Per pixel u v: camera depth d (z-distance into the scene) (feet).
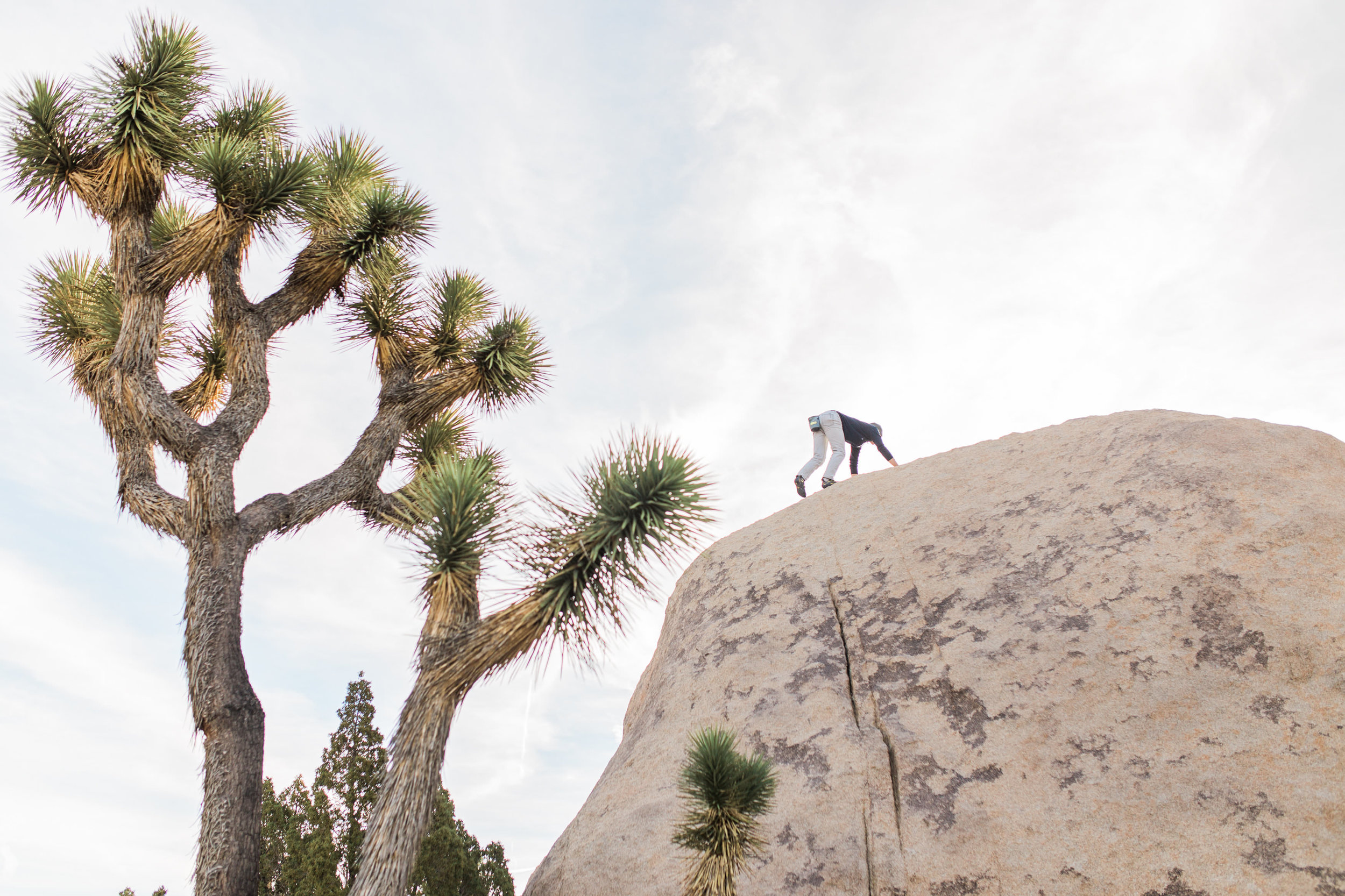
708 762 10.25
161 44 20.97
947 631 16.46
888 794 14.30
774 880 13.87
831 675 16.93
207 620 17.03
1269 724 12.27
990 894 12.45
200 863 15.20
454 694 13.44
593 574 13.06
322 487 19.45
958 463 21.11
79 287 23.08
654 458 13.15
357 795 44.32
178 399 23.53
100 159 20.74
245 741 16.33
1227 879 11.16
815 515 22.18
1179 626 13.96
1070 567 16.07
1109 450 18.26
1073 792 12.96
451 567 13.69
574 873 15.79
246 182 20.12
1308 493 14.75
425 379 20.77
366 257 21.70
